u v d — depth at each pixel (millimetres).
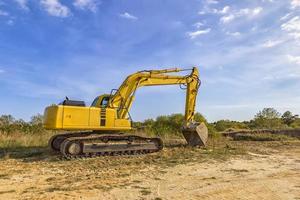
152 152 16672
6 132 23375
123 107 16906
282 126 41406
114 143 15531
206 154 16062
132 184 9688
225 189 9281
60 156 14656
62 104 15180
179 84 19172
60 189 9047
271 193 8914
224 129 36719
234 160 14469
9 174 11094
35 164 13039
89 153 14836
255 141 25156
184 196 8492
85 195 8445
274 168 12648
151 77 18047
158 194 8625
